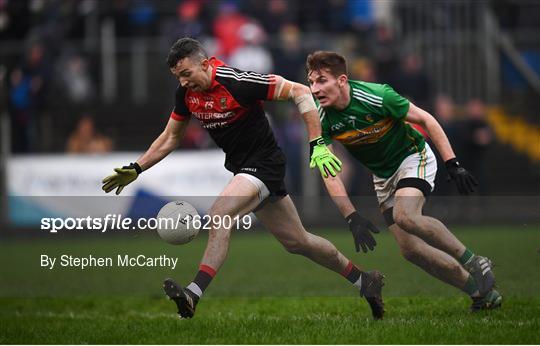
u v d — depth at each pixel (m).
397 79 63.19
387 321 26.42
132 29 69.56
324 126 26.91
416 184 26.86
